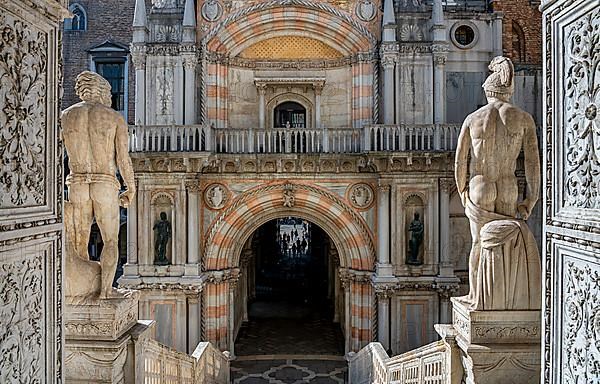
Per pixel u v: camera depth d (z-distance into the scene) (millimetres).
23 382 6266
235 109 26062
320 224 25547
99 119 10453
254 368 24891
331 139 24359
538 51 29062
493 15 26750
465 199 11641
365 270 24969
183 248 24078
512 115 10961
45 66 6805
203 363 18125
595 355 5840
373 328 24781
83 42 33281
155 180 23969
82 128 10383
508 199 11086
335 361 25781
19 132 6152
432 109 24375
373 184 24734
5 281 5848
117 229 10758
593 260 5832
